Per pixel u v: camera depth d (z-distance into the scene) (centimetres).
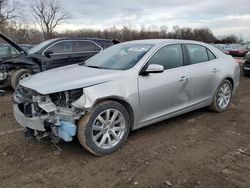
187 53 520
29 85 390
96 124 388
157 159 390
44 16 5238
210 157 399
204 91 548
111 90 394
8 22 4594
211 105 589
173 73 479
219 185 330
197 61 539
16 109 414
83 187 325
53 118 372
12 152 407
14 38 4131
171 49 496
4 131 491
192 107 527
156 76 452
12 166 368
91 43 958
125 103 416
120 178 343
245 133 493
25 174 350
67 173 353
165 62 478
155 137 466
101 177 345
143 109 439
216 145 440
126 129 420
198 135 479
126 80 415
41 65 847
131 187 325
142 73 436
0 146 427
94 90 378
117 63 462
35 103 376
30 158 389
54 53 875
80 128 378
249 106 671
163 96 463
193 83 515
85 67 476
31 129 401
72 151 411
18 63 854
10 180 337
